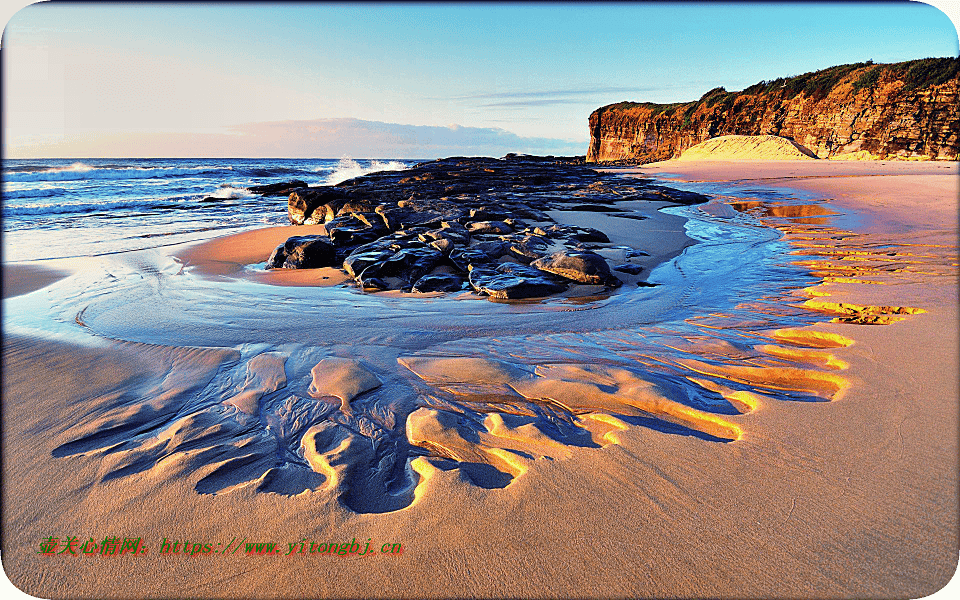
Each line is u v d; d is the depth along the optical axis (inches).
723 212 556.7
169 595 69.2
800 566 68.7
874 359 138.4
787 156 1728.6
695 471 90.4
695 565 69.7
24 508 86.7
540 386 138.3
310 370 155.0
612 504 82.2
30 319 217.2
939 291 210.2
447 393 136.3
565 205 585.6
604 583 67.7
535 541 74.8
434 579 69.2
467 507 82.7
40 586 70.8
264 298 258.2
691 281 282.5
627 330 196.2
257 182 1508.4
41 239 468.1
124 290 275.4
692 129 2390.5
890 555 69.6
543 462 95.7
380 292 271.9
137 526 82.0
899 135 1625.2
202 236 489.4
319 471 99.8
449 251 324.5
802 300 224.2
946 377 123.6
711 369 149.6
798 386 134.4
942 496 80.4
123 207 784.9
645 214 539.5
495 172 1316.4
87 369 154.7
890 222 430.6
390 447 109.3
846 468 89.1
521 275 278.1
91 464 101.1
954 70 1512.1
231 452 106.8
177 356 166.6
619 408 124.0
